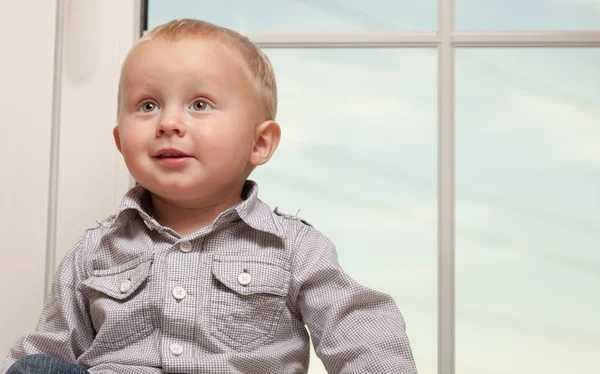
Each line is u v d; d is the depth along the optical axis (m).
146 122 1.29
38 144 1.57
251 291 1.27
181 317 1.24
